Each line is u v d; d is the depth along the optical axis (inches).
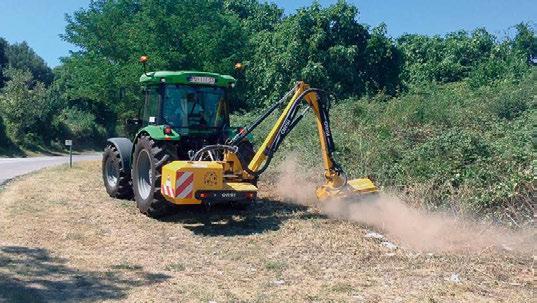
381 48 989.8
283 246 275.9
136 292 207.9
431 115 460.8
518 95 470.0
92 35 960.3
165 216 343.3
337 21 959.0
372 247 272.5
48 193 425.7
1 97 1403.8
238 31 832.9
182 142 364.2
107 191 427.5
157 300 199.9
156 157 333.4
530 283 225.3
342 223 319.3
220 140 370.3
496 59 905.5
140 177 358.3
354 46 922.1
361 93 896.9
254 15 1154.7
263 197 404.8
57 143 1499.8
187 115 367.9
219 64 762.2
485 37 1047.6
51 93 1535.4
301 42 909.2
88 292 206.8
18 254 255.6
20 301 192.1
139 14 805.2
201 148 359.6
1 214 343.0
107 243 281.9
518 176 317.7
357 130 468.1
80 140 1622.8
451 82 905.5
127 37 834.2
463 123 444.8
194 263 249.0
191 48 748.6
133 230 310.0
